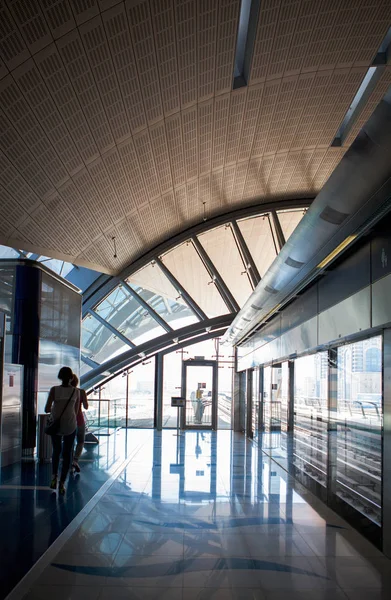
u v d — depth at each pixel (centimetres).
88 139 912
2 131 767
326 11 838
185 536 545
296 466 889
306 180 1541
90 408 1437
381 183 412
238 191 1508
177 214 1470
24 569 432
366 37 920
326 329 716
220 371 2016
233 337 1655
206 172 1306
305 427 845
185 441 1478
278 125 1211
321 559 479
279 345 1085
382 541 500
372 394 552
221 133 1157
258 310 1096
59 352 1184
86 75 765
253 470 972
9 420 933
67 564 455
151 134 1023
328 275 714
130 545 511
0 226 973
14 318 1015
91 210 1138
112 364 1692
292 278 758
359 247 586
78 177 998
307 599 391
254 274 1670
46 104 772
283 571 448
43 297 1069
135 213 1294
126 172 1092
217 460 1101
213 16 782
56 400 723
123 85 832
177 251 1641
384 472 499
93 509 645
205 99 1003
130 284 1622
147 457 1129
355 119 1220
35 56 678
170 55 823
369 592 405
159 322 1678
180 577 431
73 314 1302
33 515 602
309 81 1055
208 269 1669
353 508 590
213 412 1986
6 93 707
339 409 672
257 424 1420
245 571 447
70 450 730
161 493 750
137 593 397
